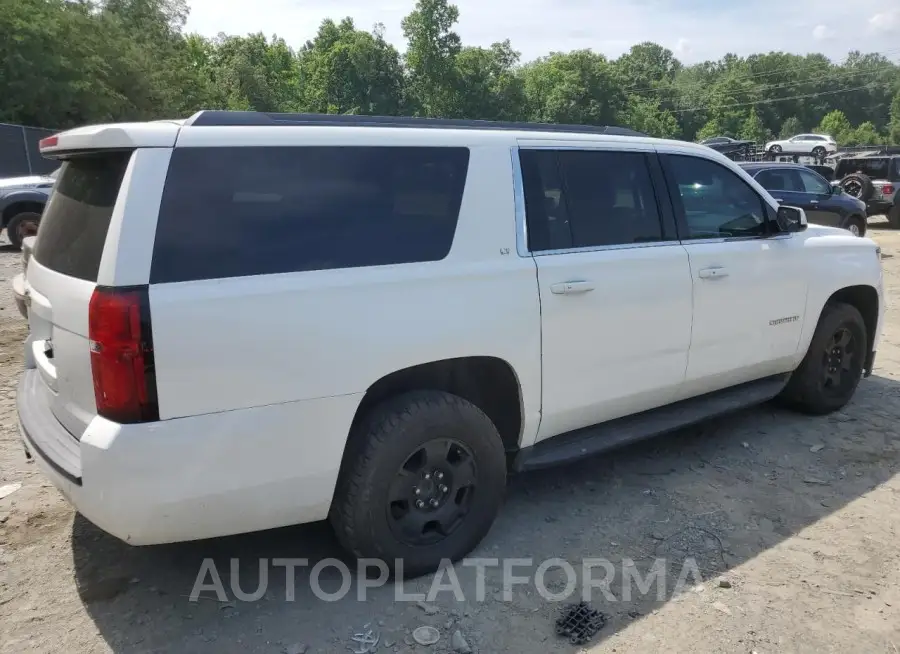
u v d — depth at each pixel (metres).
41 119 28.55
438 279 3.12
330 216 2.92
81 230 2.76
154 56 38.19
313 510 2.94
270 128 2.87
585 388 3.73
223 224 2.68
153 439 2.51
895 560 3.50
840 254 5.19
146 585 3.20
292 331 2.73
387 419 3.03
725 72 143.12
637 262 3.87
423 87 76.31
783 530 3.76
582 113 84.38
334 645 2.83
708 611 3.08
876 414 5.51
